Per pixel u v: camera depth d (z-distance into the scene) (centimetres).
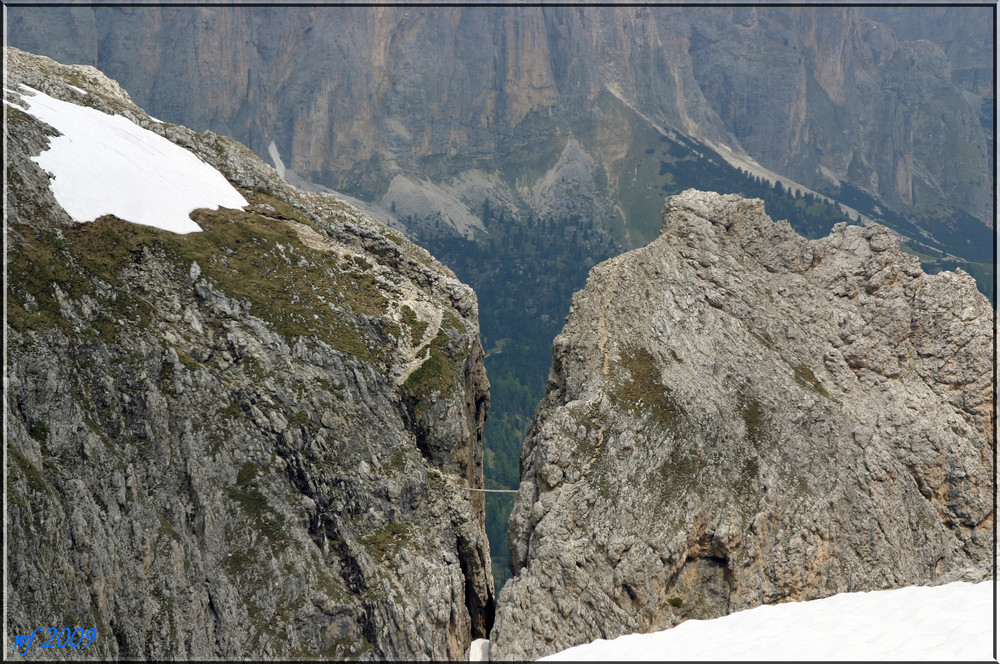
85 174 7888
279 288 7962
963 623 5350
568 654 5634
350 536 6962
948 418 8175
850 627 5559
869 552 7462
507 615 6850
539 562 7019
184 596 6412
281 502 6919
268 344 7500
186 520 6662
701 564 7238
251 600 6556
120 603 6178
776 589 7188
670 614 6962
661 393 7831
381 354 7912
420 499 7362
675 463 7488
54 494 6084
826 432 7894
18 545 5775
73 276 7050
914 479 7925
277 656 6425
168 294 7500
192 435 6869
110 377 6756
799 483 7581
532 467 7731
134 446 6675
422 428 7688
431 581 6900
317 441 7188
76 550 6050
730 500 7362
